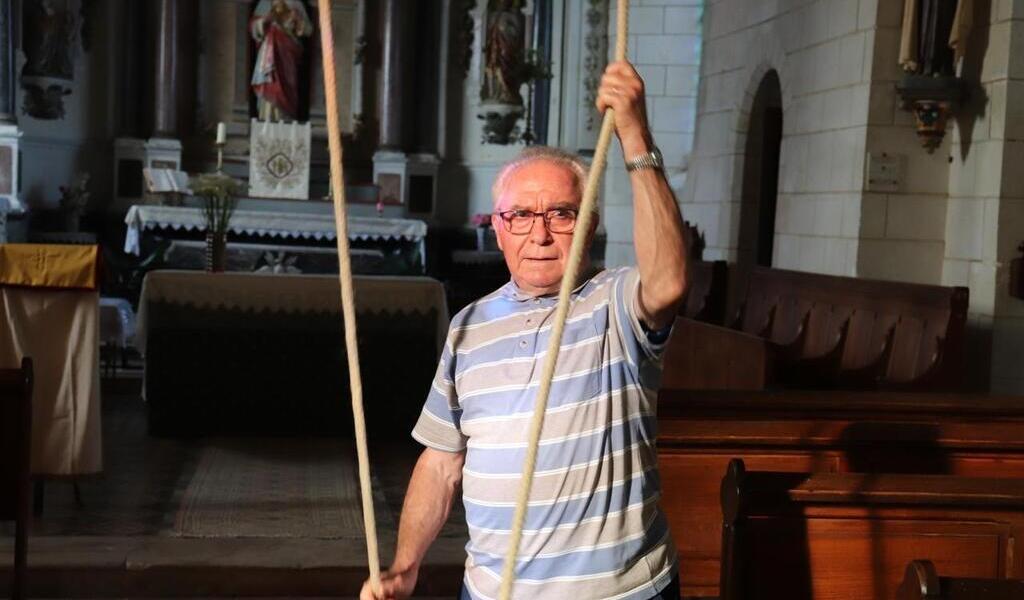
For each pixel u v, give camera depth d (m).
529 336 2.25
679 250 2.07
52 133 15.17
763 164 11.41
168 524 5.70
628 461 2.21
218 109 16.11
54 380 5.90
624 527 2.19
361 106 16.36
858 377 6.85
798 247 9.70
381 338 7.93
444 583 5.14
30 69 14.73
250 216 14.42
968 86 7.98
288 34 15.95
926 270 8.43
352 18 16.31
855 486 2.95
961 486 2.98
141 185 15.52
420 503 2.52
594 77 15.60
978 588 2.21
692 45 13.32
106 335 9.70
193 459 7.20
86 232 14.88
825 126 9.21
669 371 7.84
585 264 2.32
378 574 2.14
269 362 7.88
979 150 7.89
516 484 2.21
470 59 16.36
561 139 15.92
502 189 2.31
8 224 13.75
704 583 4.15
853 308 7.47
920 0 8.09
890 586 2.97
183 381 7.79
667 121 13.47
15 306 5.89
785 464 4.09
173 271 7.82
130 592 4.98
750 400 4.28
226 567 5.02
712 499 4.11
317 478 6.80
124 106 15.73
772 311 8.62
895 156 8.42
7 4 14.04
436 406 2.46
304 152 15.41
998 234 7.64
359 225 14.64
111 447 7.46
